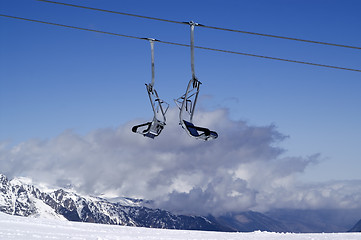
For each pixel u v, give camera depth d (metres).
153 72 19.06
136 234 32.19
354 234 35.81
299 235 35.09
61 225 36.06
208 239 30.62
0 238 23.67
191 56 18.56
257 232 37.66
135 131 19.25
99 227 36.84
